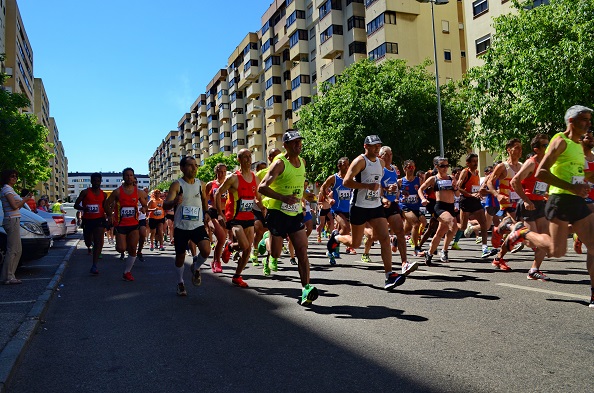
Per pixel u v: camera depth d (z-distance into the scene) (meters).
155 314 6.02
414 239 10.76
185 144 124.88
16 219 8.61
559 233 5.46
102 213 10.40
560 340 4.25
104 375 3.94
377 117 31.06
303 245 6.17
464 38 44.72
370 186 6.86
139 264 12.20
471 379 3.48
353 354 4.15
